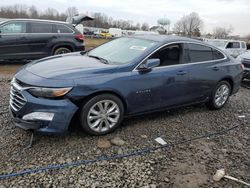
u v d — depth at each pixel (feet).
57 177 10.08
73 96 11.94
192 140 13.93
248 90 26.78
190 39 16.69
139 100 14.16
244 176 11.16
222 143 13.96
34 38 31.09
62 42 32.60
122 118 13.94
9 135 12.78
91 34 178.19
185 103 16.61
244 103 21.49
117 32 194.29
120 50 15.56
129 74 13.52
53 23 32.32
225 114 18.31
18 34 30.30
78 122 12.98
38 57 31.83
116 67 13.39
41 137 12.80
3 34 29.68
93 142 12.76
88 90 12.26
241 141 14.39
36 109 11.57
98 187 9.73
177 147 13.05
